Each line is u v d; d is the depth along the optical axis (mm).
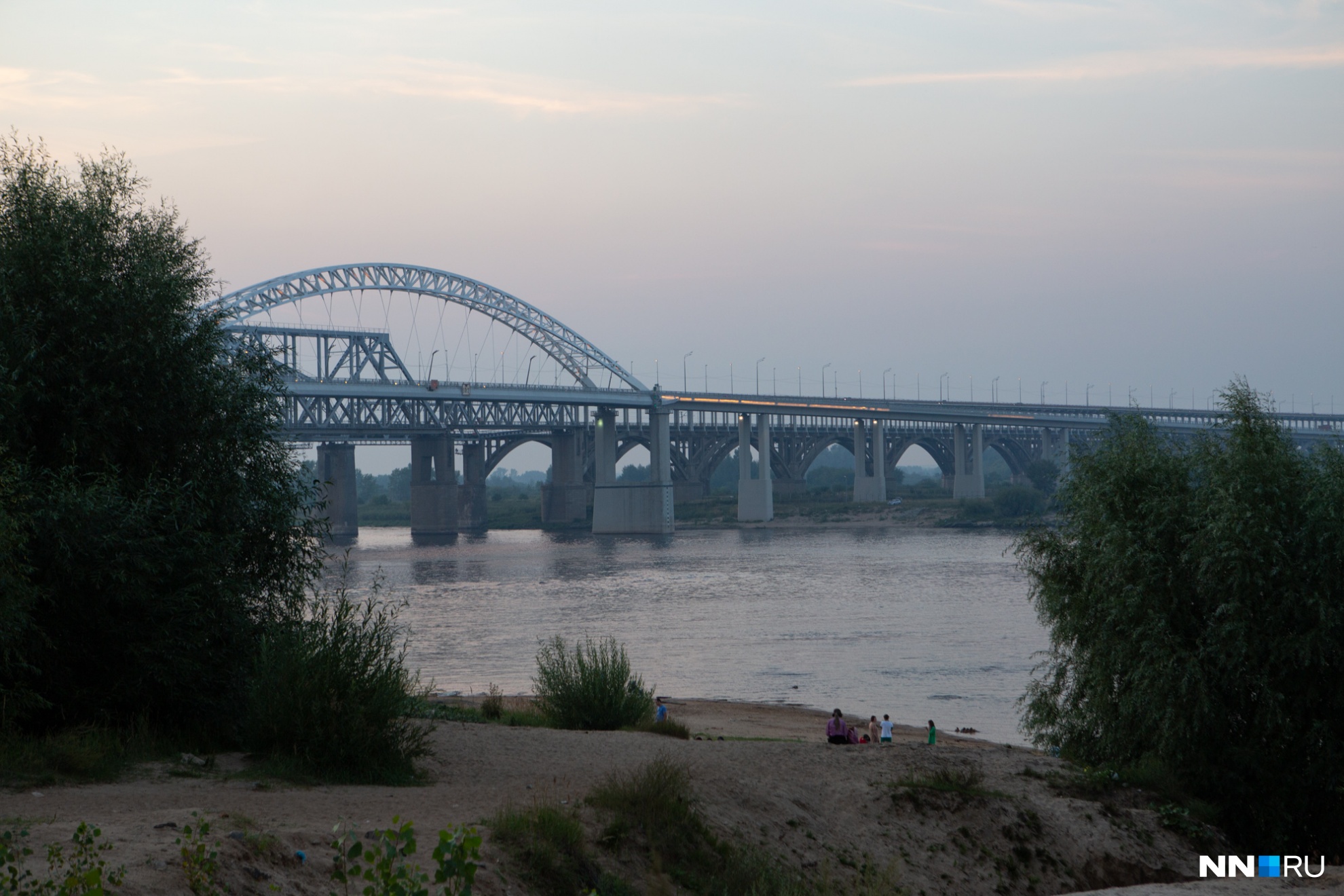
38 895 11695
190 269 30000
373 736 23359
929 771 27156
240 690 26109
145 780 20578
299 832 16047
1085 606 31812
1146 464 31594
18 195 27469
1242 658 27984
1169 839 25719
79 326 26234
